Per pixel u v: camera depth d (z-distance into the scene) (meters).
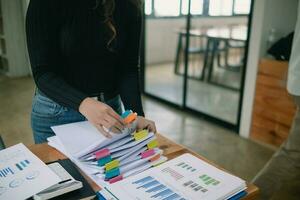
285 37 2.52
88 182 0.79
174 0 5.02
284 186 1.94
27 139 2.78
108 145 0.88
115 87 1.20
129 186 0.77
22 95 4.02
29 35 0.96
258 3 2.54
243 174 2.29
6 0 4.61
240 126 2.94
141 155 0.90
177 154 0.97
